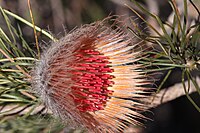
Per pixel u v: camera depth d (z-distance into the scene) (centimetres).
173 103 89
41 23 79
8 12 40
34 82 39
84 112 39
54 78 39
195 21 40
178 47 38
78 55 39
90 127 39
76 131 41
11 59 39
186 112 89
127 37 40
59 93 38
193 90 46
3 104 41
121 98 40
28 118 41
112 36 40
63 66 38
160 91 44
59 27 80
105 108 39
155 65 40
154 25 66
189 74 38
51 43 40
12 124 41
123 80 40
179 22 37
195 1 53
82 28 39
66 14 82
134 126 43
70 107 38
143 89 40
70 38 39
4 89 40
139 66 40
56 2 80
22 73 40
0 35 40
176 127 88
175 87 45
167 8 79
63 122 40
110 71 39
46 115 42
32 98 40
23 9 74
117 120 39
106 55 40
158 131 87
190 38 38
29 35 62
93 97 39
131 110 40
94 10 82
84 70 38
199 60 38
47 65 39
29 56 41
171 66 39
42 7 79
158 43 38
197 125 90
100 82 39
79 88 38
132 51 40
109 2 82
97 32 39
